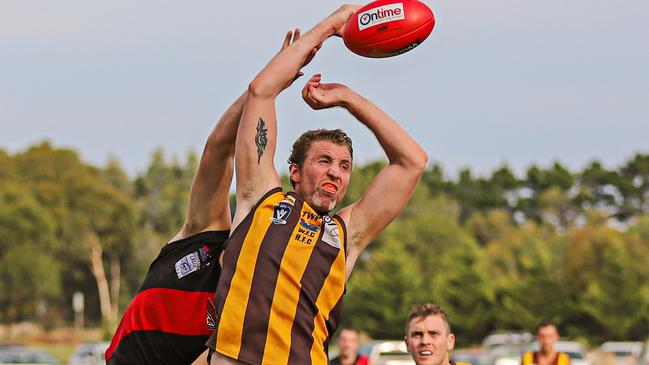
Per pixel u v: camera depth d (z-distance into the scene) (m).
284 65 12.70
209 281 14.32
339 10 13.42
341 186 12.59
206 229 14.47
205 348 14.51
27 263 196.38
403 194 13.15
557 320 158.50
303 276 12.16
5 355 78.88
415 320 19.89
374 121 13.23
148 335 14.57
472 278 162.75
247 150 12.54
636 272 178.50
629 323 155.25
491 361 82.00
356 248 13.10
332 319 12.43
